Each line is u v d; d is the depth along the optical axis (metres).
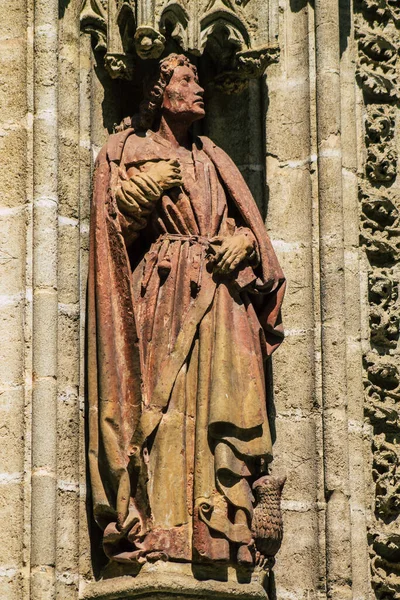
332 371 26.06
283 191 27.05
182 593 24.02
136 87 26.94
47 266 25.17
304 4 27.67
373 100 27.98
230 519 24.38
